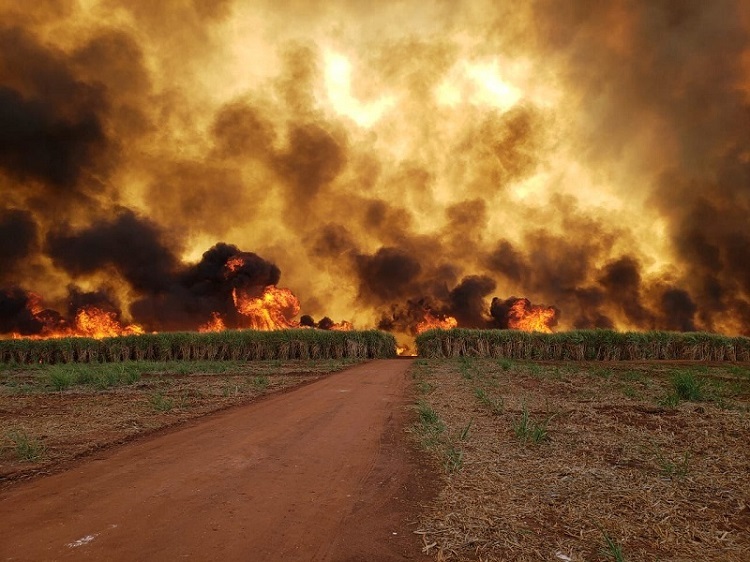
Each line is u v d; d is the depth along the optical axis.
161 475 5.38
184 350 28.86
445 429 7.28
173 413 9.53
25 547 3.57
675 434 6.66
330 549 3.52
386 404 10.17
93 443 6.99
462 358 24.80
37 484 5.15
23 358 29.30
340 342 29.47
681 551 3.41
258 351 28.62
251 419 8.75
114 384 14.57
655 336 27.81
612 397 10.12
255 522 4.02
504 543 3.58
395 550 3.51
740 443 6.12
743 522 3.89
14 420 8.81
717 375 16.00
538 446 6.19
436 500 4.48
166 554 3.43
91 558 3.37
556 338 28.05
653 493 4.52
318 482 5.07
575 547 3.50
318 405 10.22
